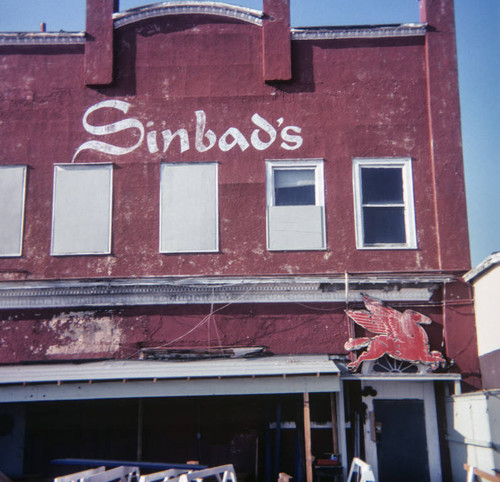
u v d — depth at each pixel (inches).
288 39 608.1
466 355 550.6
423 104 598.9
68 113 601.0
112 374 506.6
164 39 613.9
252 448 559.5
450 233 572.4
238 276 563.8
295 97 601.0
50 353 556.4
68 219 581.3
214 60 609.3
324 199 581.6
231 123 597.6
